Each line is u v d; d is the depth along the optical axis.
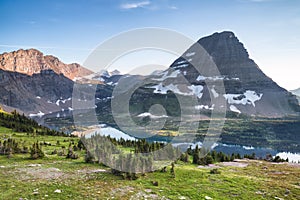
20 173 32.69
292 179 34.81
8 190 25.39
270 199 26.05
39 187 26.59
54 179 29.89
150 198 24.70
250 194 27.27
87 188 26.84
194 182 30.67
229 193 27.30
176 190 27.38
